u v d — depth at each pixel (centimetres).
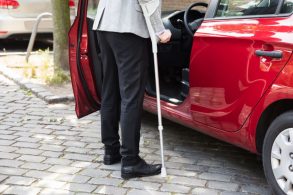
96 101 466
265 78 348
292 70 329
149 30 378
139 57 384
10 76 748
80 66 446
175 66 535
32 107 610
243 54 365
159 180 402
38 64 827
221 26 394
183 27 527
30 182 398
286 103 348
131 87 388
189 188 388
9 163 435
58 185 393
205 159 449
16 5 955
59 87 684
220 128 398
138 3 375
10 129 527
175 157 453
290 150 340
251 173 419
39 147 475
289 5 352
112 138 425
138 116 395
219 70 387
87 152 463
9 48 1048
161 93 490
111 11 379
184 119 440
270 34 347
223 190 385
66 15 717
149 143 487
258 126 363
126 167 402
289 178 343
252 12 379
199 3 505
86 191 382
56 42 720
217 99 392
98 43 430
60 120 560
